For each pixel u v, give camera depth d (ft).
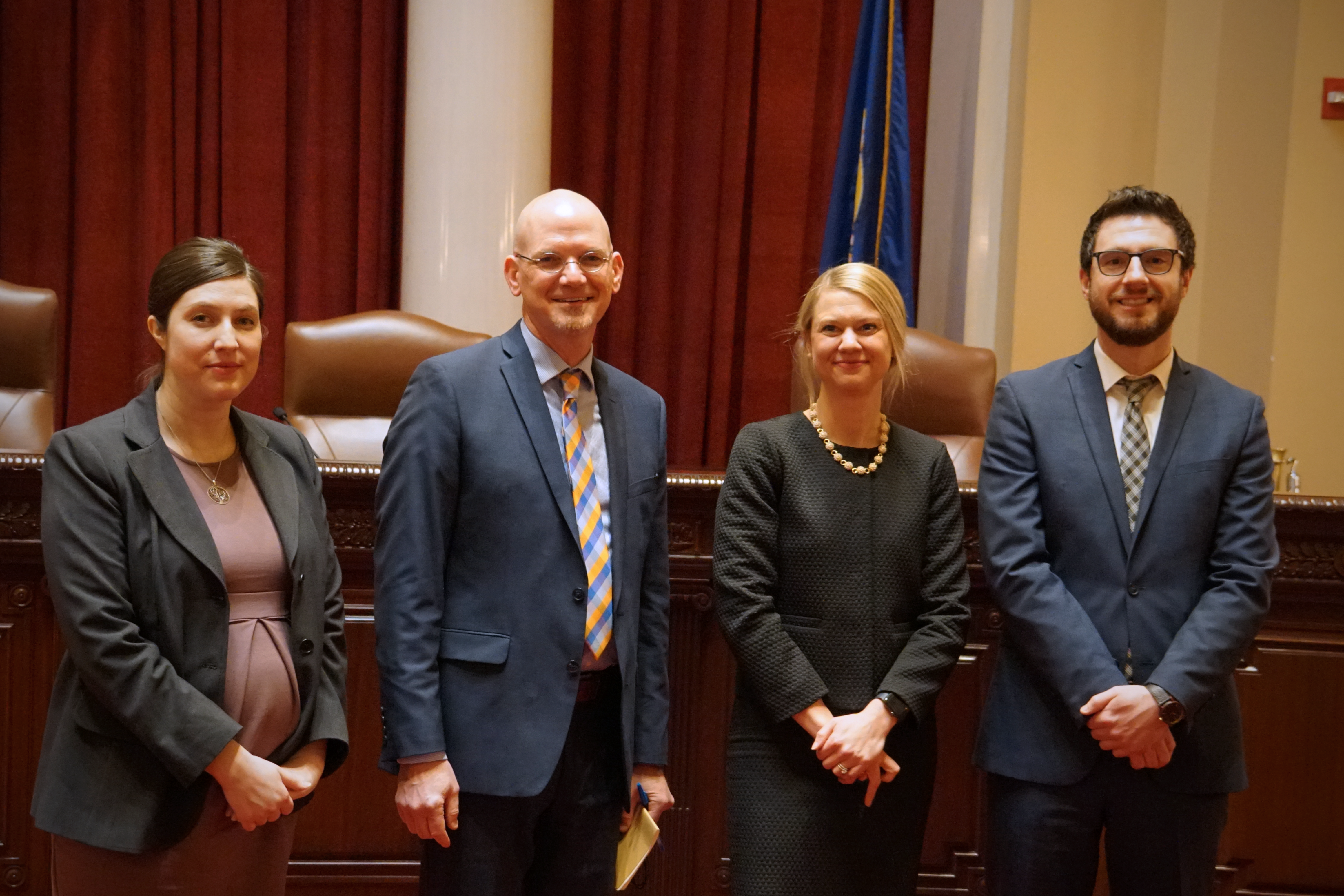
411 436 6.32
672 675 8.95
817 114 16.25
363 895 8.64
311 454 6.52
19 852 8.34
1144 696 6.55
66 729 5.68
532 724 6.19
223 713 5.55
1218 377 7.43
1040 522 7.18
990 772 7.14
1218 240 15.53
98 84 14.98
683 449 16.16
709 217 15.98
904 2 16.15
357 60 15.48
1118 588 6.97
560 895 6.53
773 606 6.92
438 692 6.16
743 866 6.88
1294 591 9.00
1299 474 15.58
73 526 5.55
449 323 13.84
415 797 5.99
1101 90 15.84
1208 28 15.51
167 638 5.63
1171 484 7.04
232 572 5.85
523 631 6.24
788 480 7.06
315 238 15.43
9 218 15.10
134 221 15.31
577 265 6.41
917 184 16.35
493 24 13.74
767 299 16.16
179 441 5.95
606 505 6.60
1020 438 7.30
